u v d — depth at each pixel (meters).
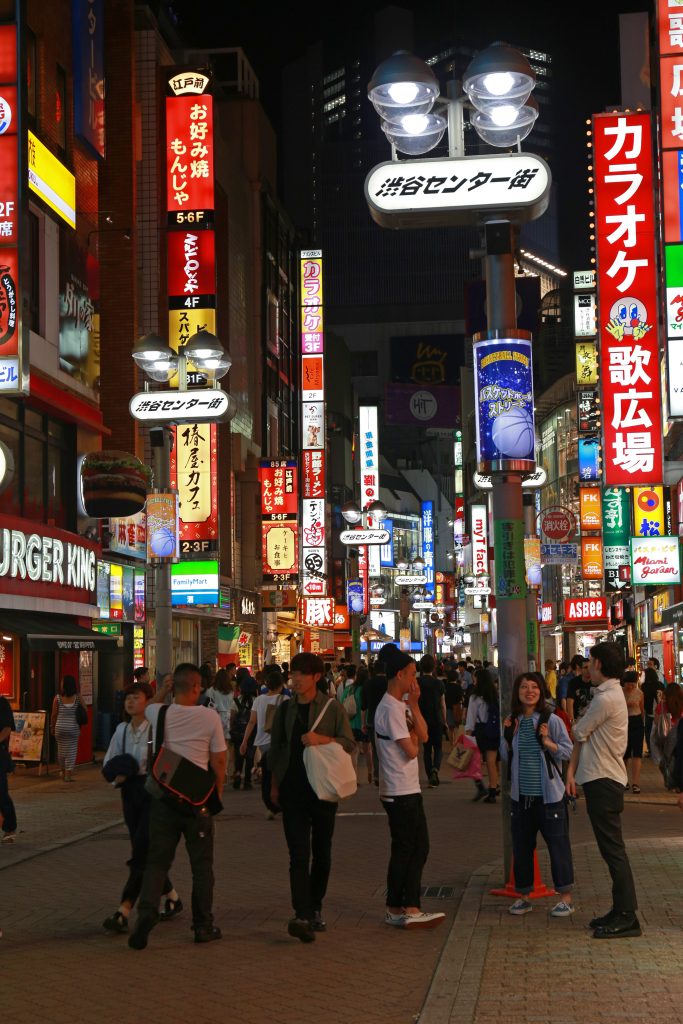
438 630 102.88
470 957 7.79
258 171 50.84
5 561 21.30
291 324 58.72
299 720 8.76
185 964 7.95
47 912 9.83
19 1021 6.59
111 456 25.41
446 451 134.88
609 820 8.45
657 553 32.62
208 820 8.66
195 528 33.59
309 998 7.05
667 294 21.73
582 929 8.63
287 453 56.88
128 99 31.94
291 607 48.84
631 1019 6.25
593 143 24.34
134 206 31.95
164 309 33.62
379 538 51.06
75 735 21.50
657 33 21.64
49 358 24.55
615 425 24.22
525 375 10.46
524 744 9.30
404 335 155.38
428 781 21.36
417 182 9.84
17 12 20.09
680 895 9.90
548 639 62.88
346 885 10.98
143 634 30.78
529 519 31.22
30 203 23.69
